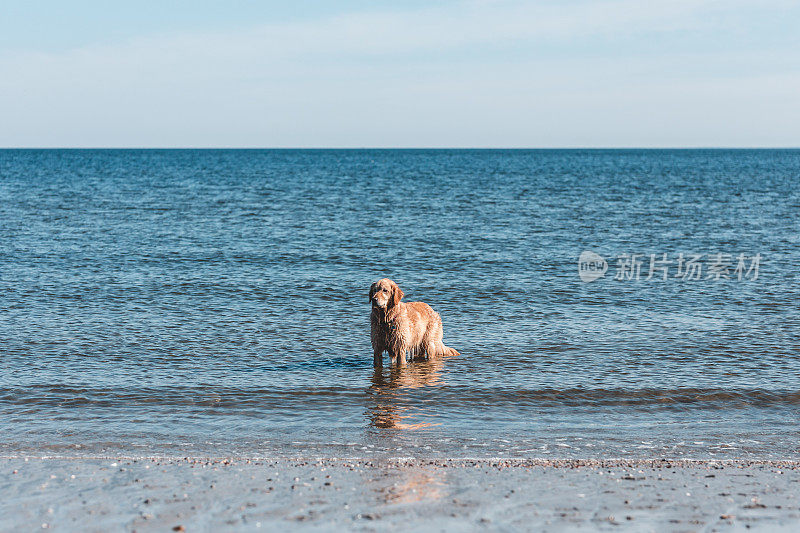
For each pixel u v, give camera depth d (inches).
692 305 781.3
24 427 403.5
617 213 1882.4
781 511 283.1
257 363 554.3
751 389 486.9
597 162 7091.5
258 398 466.0
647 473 332.5
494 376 520.7
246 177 3811.5
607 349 597.0
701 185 3196.4
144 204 2095.2
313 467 336.8
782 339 627.2
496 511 279.4
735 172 4682.6
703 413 442.0
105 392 473.1
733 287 887.1
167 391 478.3
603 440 391.5
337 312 745.0
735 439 394.3
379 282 538.0
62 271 974.4
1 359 548.4
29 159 7145.7
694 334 647.1
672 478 324.5
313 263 1062.4
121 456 356.2
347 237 1364.4
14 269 983.6
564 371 532.4
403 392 482.0
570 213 1875.0
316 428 408.8
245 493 297.7
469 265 1055.0
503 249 1222.9
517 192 2679.6
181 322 689.0
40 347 586.9
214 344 609.6
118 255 1125.7
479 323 698.2
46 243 1253.7
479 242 1306.6
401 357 544.1
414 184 3206.2
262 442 383.2
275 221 1644.9
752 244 1300.4
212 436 393.1
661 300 809.5
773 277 959.0
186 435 394.0
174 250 1185.4
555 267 1043.9
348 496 295.3
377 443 382.6
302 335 647.1
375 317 541.3
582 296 832.9
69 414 428.5
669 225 1615.4
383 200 2276.1
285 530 258.8
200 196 2431.1
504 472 331.0
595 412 442.9
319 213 1838.1
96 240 1301.7
